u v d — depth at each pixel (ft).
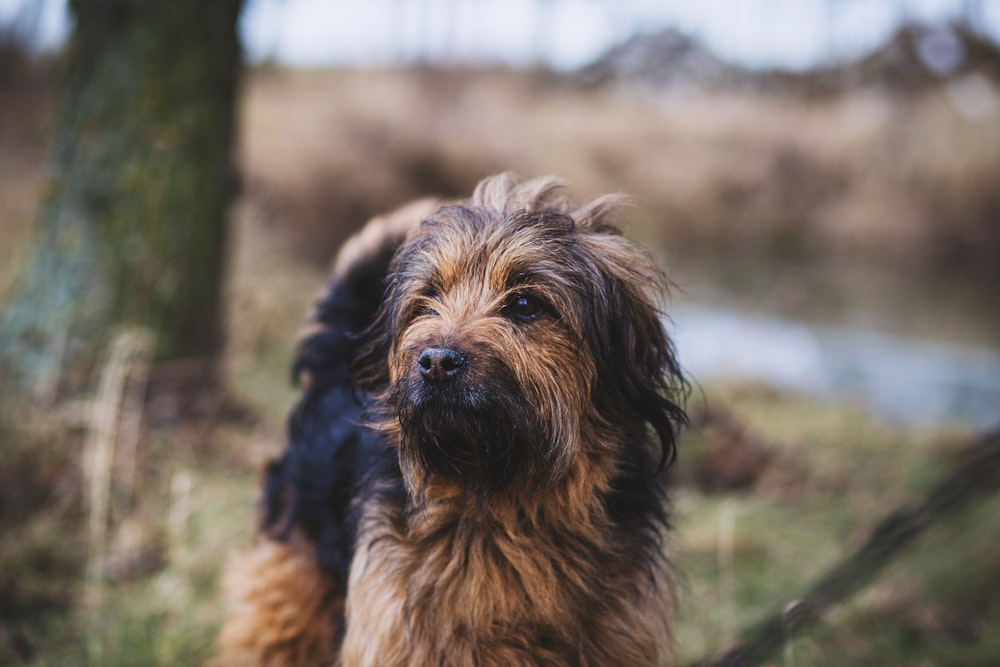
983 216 65.10
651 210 66.49
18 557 12.66
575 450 8.14
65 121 17.71
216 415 17.33
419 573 8.14
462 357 7.59
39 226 17.57
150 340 17.08
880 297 52.31
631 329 8.59
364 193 45.91
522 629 8.16
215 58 18.12
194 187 17.84
